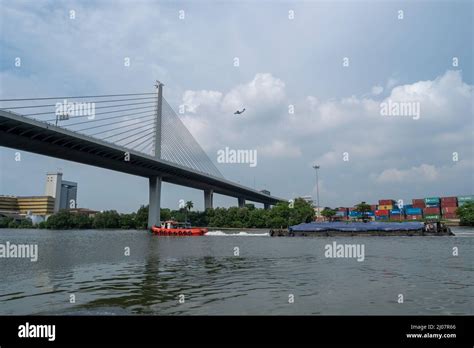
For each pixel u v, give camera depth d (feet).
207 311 40.16
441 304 43.01
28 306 43.21
